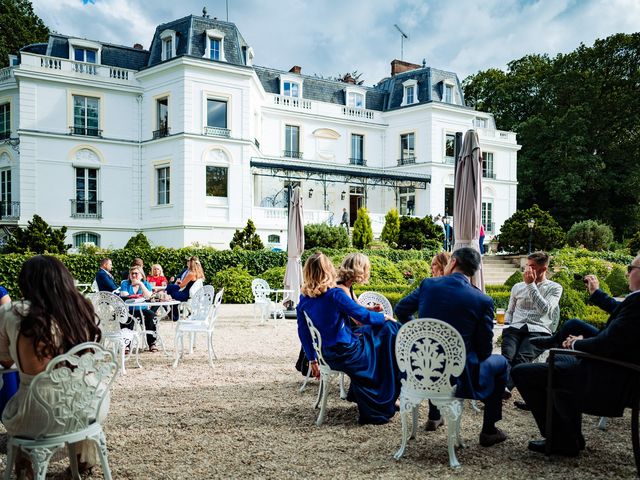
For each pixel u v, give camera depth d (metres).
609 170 38.84
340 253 19.11
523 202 41.34
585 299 9.78
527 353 5.26
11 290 14.05
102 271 9.00
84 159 23.14
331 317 4.49
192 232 22.69
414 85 30.94
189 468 3.52
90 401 3.01
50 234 16.42
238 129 23.91
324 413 4.48
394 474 3.42
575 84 38.34
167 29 23.80
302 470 3.48
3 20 32.53
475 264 4.00
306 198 28.59
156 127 23.95
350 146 30.75
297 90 29.56
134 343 7.56
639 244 26.94
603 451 3.87
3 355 3.19
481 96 44.50
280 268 16.25
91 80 23.08
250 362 7.19
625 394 3.45
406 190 31.08
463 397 3.65
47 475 3.42
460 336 3.52
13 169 23.12
